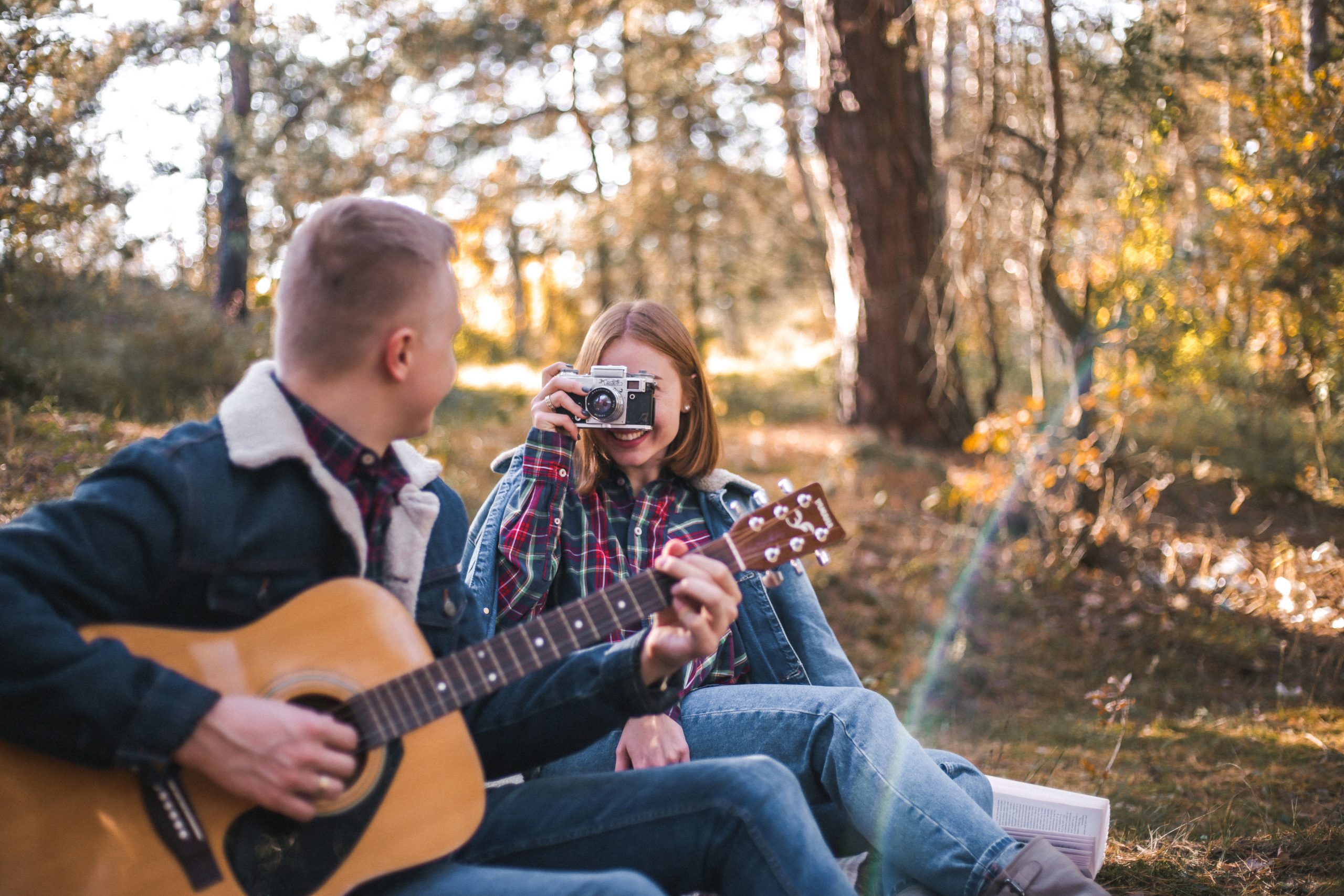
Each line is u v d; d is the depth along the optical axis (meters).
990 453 7.06
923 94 9.23
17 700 1.39
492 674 1.67
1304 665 4.52
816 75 9.60
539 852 1.74
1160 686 4.39
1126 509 6.61
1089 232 5.61
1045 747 3.62
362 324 1.59
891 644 4.92
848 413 10.09
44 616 1.40
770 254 17.14
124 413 5.81
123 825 1.46
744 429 10.38
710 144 14.02
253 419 1.58
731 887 1.67
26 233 5.29
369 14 11.17
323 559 1.65
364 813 1.57
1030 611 5.25
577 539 2.40
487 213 14.64
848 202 9.52
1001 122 5.53
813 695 2.12
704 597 1.69
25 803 1.45
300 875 1.53
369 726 1.59
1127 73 4.92
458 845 1.61
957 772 2.22
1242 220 5.16
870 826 1.98
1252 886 2.46
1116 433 5.71
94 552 1.46
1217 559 5.93
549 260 15.17
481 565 2.34
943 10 6.13
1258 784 3.15
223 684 1.51
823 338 20.03
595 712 1.78
